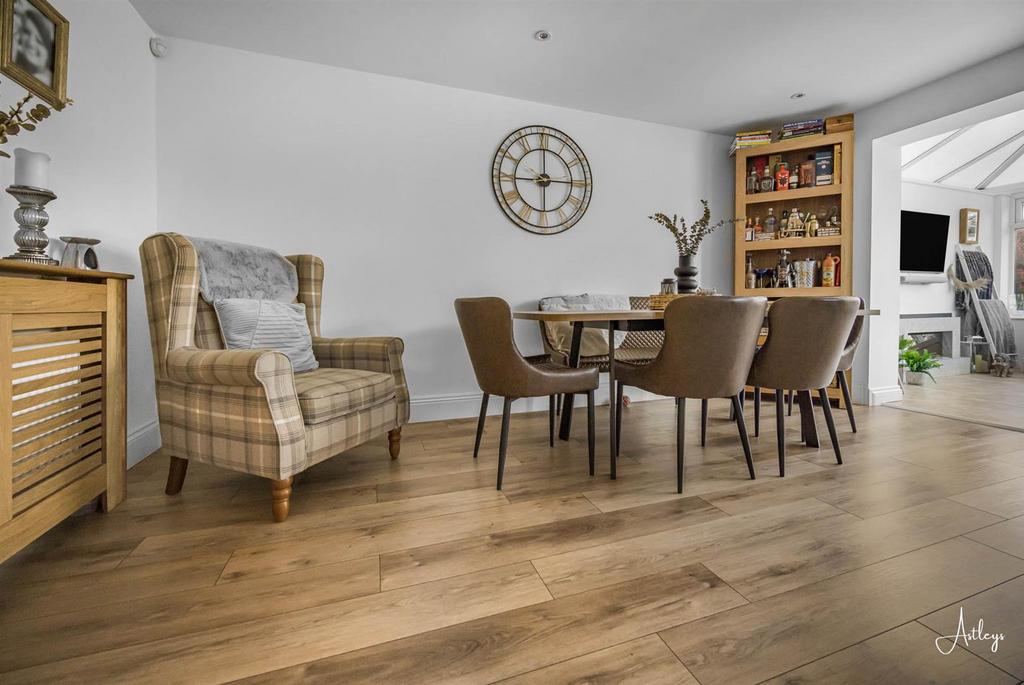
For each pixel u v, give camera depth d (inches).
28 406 46.7
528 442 97.9
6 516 43.5
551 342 109.3
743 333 68.1
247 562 50.1
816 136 134.6
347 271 110.4
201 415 63.9
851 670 34.6
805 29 94.0
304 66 105.8
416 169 115.6
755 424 100.9
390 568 49.0
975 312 206.5
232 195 101.0
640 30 94.3
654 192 142.7
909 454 88.3
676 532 56.9
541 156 128.1
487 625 40.0
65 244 66.5
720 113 135.6
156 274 66.9
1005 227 212.2
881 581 46.2
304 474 78.3
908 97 121.5
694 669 34.9
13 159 59.2
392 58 105.0
